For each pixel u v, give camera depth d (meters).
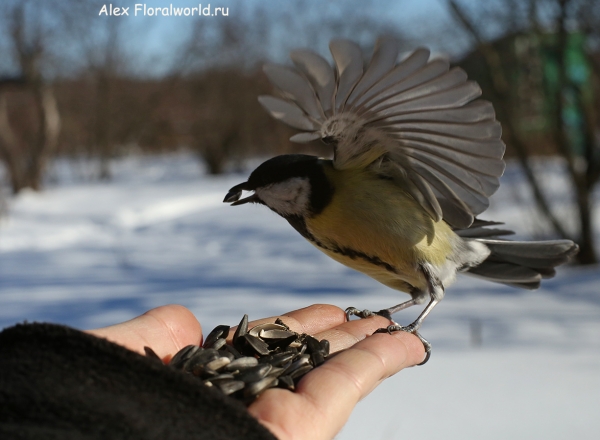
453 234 0.31
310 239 0.31
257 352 0.26
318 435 0.22
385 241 0.29
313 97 0.25
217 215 1.56
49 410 0.19
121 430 0.19
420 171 0.29
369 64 0.24
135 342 0.25
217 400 0.20
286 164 0.30
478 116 0.25
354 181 0.29
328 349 0.26
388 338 0.26
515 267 0.35
